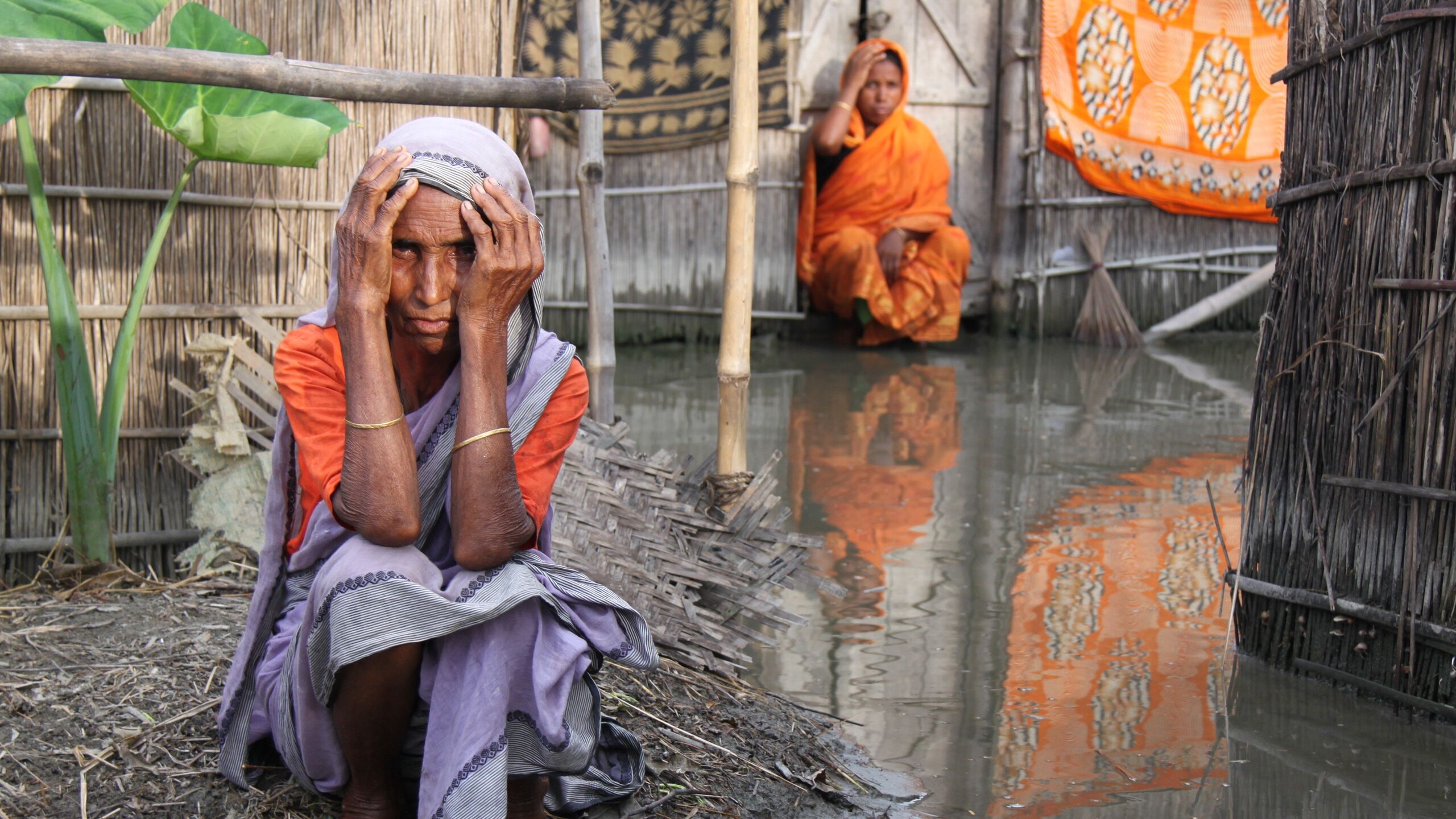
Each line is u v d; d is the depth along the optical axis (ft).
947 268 29.66
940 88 31.42
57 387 10.42
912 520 15.02
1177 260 31.48
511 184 6.61
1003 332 31.91
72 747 7.60
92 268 10.89
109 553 10.67
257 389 11.19
